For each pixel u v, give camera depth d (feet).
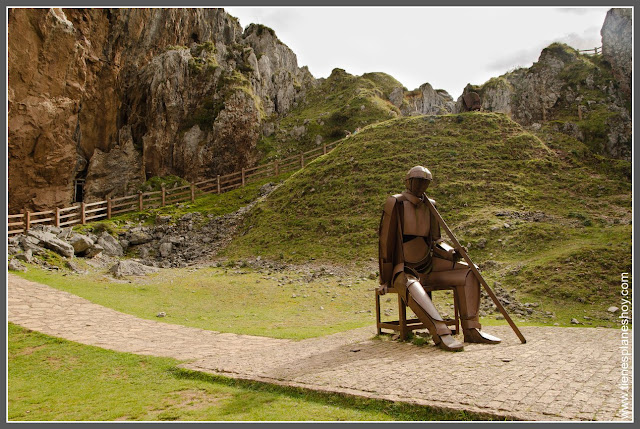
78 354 30.78
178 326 39.65
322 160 105.50
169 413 20.29
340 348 29.50
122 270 64.80
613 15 156.76
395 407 18.48
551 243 62.39
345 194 89.10
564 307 45.06
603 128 136.15
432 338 28.84
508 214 73.05
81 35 122.72
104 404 22.18
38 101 105.40
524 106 163.12
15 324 36.83
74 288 52.16
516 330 28.63
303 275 64.85
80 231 86.58
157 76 136.67
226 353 30.07
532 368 22.27
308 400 20.52
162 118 135.13
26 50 100.58
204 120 138.51
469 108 117.39
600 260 52.49
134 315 43.32
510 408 17.20
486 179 86.02
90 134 130.72
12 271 55.98
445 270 30.89
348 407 19.34
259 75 161.79
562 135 113.29
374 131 109.70
